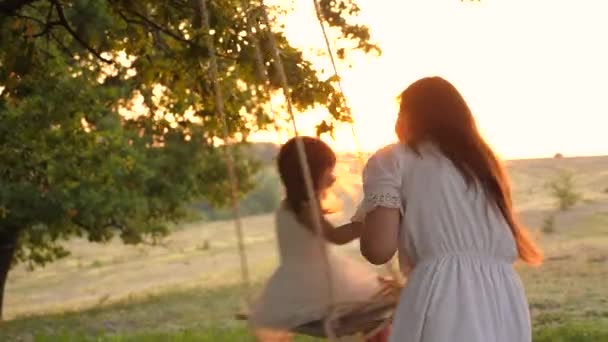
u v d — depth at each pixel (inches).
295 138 187.5
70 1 481.1
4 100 526.6
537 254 181.0
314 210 181.2
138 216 1262.3
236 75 405.7
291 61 359.3
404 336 168.2
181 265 1856.5
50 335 779.4
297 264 202.2
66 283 1893.5
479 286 167.8
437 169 169.9
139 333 735.7
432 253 169.3
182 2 435.8
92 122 1034.7
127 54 458.0
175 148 1243.8
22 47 461.7
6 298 1771.7
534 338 531.5
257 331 204.2
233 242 2196.1
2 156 933.8
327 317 182.4
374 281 200.2
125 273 1884.8
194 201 1332.4
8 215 1082.7
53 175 1004.6
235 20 390.0
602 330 541.6
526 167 1328.7
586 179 1302.9
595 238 993.5
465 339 164.2
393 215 169.6
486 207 170.2
